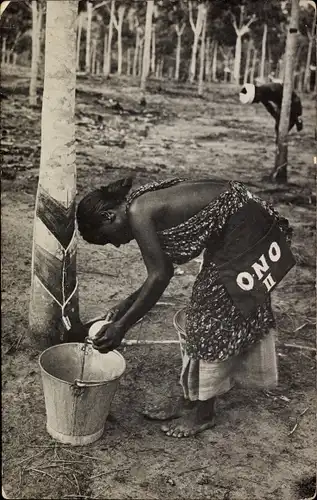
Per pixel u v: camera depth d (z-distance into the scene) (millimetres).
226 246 2133
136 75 6652
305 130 5938
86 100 5742
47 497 2004
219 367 2203
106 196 2174
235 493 2070
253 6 5656
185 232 2090
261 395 2631
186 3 6113
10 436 2240
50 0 2459
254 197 2195
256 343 2270
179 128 5488
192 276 3627
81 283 3328
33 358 2691
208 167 4871
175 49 6547
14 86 5055
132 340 2943
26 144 4773
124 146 4938
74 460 2162
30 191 4133
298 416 2504
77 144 4953
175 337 2990
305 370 2836
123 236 2197
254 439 2348
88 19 5988
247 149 5328
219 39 6285
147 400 2529
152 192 2092
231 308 2152
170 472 2145
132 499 2012
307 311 3354
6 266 3314
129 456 2209
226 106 6254
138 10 6254
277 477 2160
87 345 2367
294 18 4770
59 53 2488
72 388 2111
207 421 2381
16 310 3021
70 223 2680
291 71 4980
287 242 2258
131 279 3438
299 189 4859
